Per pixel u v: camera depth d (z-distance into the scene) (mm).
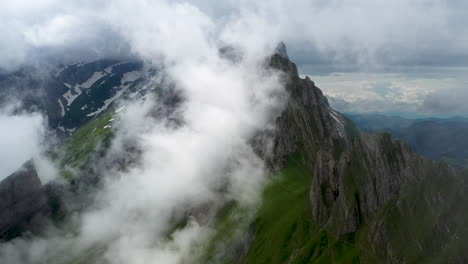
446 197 125125
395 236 129500
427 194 130750
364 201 152875
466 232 112938
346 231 151250
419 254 119188
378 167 152125
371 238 137750
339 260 139750
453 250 112250
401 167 146750
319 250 152375
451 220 118875
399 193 141125
